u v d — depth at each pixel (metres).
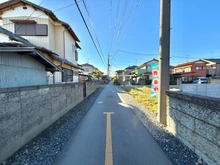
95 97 11.09
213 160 2.13
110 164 2.34
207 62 32.84
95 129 4.00
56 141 3.19
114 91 16.58
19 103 2.71
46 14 9.91
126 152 2.72
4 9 9.59
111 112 6.11
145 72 30.34
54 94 4.48
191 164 2.30
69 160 2.46
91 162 2.40
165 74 4.34
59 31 11.56
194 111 2.62
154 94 5.23
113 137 3.43
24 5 9.66
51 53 7.82
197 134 2.53
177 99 3.29
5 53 3.52
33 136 3.21
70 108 6.28
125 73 50.03
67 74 12.14
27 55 4.30
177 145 2.96
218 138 2.04
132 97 11.05
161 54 4.33
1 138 2.24
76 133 3.70
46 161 2.41
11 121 2.48
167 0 4.30
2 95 2.27
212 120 2.15
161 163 2.36
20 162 2.35
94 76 35.41
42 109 3.67
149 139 3.29
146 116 5.34
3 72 3.45
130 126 4.24
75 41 15.30
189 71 30.66
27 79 4.41
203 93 5.93
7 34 6.21
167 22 4.32
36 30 9.80
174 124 3.45
